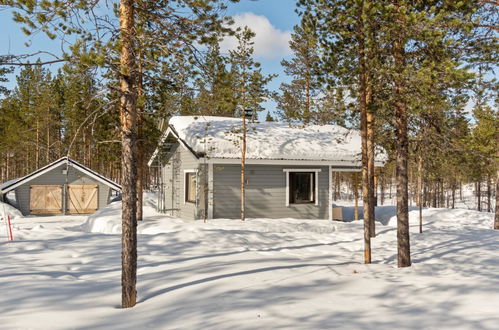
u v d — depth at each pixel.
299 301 5.95
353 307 5.68
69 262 8.84
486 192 45.53
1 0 5.83
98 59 5.88
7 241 11.27
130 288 5.97
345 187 61.09
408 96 8.59
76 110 31.41
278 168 17.80
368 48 8.45
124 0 6.70
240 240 11.75
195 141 17.28
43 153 41.16
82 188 25.97
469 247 11.42
